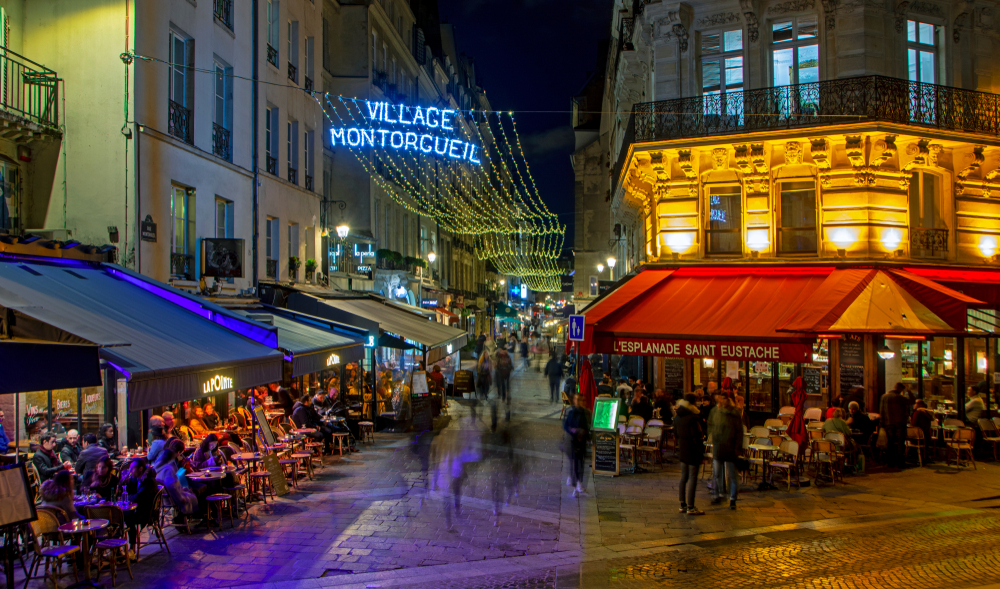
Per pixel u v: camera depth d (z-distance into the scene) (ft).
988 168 58.08
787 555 27.66
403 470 44.39
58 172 42.27
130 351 26.81
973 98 55.52
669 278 58.13
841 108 53.83
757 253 57.47
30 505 23.20
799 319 47.34
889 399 47.44
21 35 42.78
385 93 105.50
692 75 60.13
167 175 45.60
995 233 58.70
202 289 47.47
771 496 38.58
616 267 111.45
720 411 36.32
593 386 49.90
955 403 55.72
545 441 55.52
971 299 48.34
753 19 58.13
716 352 47.91
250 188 58.85
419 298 116.78
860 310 48.32
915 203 57.06
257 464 38.50
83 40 42.39
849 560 26.86
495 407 62.49
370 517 33.32
